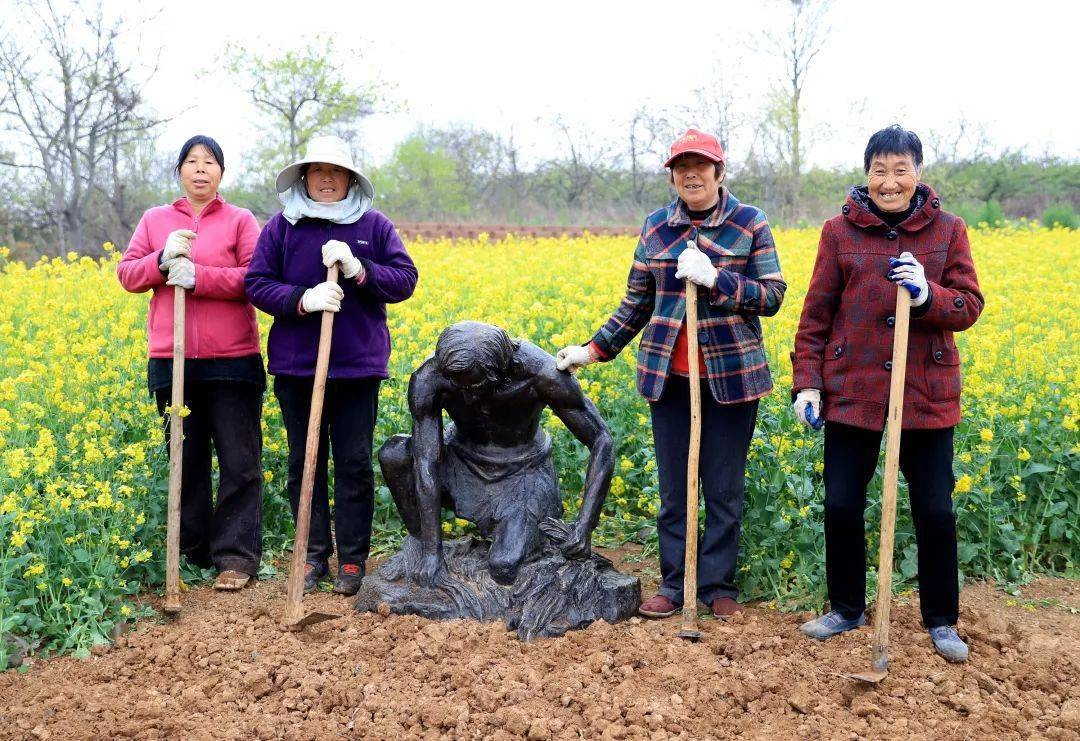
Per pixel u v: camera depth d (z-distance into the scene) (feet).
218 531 17.52
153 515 17.26
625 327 16.01
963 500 17.58
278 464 20.48
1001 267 40.50
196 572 17.66
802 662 13.58
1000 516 17.71
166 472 17.84
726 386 15.07
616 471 20.43
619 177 132.57
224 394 17.17
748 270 15.19
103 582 15.23
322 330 15.34
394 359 23.17
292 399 16.76
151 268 16.34
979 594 16.92
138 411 19.54
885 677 13.03
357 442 16.71
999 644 14.33
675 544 15.71
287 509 19.81
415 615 14.96
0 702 12.94
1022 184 121.49
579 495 20.90
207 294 16.63
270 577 17.70
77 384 19.58
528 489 15.97
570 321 27.63
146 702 12.66
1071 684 13.17
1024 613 16.14
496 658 13.74
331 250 15.47
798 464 17.48
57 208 74.28
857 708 12.35
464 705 12.39
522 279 34.06
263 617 15.61
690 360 14.28
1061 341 23.48
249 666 13.60
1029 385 20.26
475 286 31.60
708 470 15.51
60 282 30.40
